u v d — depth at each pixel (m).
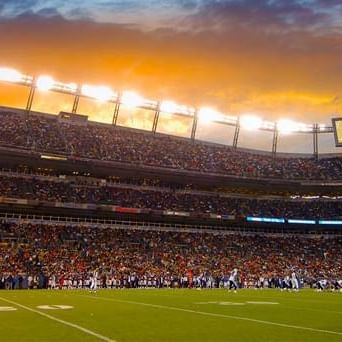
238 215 63.06
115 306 23.34
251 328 15.37
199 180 63.47
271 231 66.56
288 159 73.38
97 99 64.81
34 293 34.38
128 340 12.51
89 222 56.44
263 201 67.94
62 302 25.39
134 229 58.38
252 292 40.09
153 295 33.25
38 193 53.69
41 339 12.48
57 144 56.69
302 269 57.66
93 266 48.53
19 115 59.72
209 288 47.31
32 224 52.88
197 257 56.22
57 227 54.00
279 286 49.34
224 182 64.69
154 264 52.16
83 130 62.28
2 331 13.89
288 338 13.25
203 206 62.94
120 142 62.91
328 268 58.59
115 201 57.41
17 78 59.75
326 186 66.81
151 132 68.50
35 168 56.28
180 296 32.31
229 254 58.94
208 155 68.25
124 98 66.00
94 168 57.38
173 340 12.65
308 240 65.75
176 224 61.25
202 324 16.31
